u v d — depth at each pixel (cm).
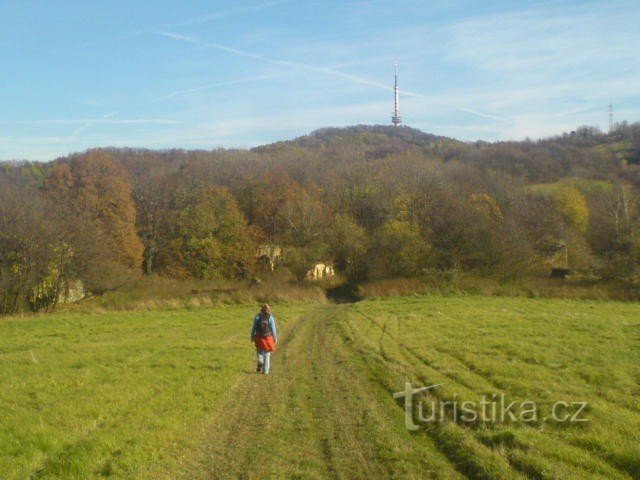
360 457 883
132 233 5978
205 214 6262
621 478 732
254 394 1341
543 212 6278
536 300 3791
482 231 5225
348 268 5897
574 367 1445
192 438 994
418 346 1891
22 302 4294
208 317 3170
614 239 5616
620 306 3362
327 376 1527
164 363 1642
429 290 4366
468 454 850
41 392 1237
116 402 1169
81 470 799
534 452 835
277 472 829
